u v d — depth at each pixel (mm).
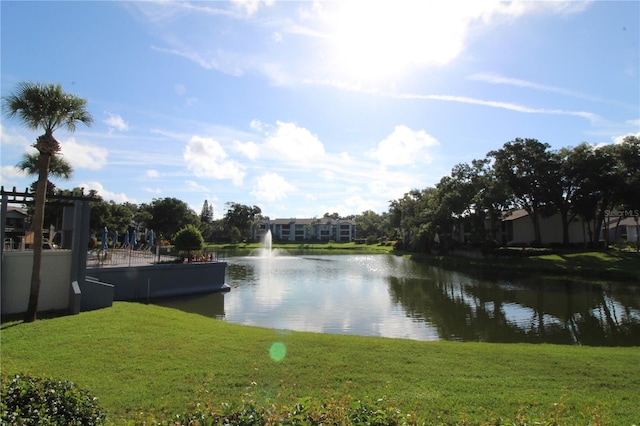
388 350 9742
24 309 14609
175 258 27359
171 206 81062
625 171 40031
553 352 9867
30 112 12664
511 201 48500
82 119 13664
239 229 116750
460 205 48250
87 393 4547
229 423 3402
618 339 14398
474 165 48438
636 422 5723
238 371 7953
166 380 7402
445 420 5707
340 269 41656
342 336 11539
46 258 15062
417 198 75062
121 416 5852
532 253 43125
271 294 24391
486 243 47594
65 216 16531
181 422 3684
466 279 32312
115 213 56688
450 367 8406
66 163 19578
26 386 4141
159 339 10469
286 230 138250
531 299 22969
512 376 7871
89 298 15555
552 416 5359
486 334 15039
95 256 27703
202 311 19078
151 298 21938
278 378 7598
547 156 44656
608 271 32125
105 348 9539
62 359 8664
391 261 52906
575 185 43875
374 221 131500
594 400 6605
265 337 11016
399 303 21547
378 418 3549
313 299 22672
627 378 7852
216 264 25375
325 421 3438
